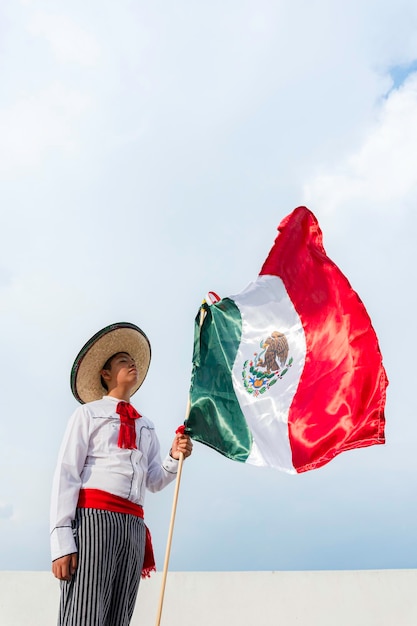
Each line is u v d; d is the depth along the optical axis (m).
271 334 3.45
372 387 3.18
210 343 3.37
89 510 2.79
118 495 2.87
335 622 4.11
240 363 3.36
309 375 3.33
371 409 3.14
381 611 4.16
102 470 2.90
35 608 4.00
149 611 4.07
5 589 4.04
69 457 2.88
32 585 4.07
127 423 3.07
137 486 2.95
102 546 2.72
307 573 4.27
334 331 3.36
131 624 4.03
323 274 3.52
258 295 3.54
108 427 3.03
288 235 3.69
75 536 2.75
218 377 3.29
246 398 3.28
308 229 3.68
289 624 4.09
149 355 3.71
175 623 4.05
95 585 2.66
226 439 3.16
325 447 3.13
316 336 3.40
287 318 3.47
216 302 3.48
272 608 4.14
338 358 3.30
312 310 3.46
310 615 4.12
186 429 3.11
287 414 3.25
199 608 4.11
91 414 3.04
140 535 2.90
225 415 3.21
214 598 4.14
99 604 2.65
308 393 3.28
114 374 3.38
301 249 3.63
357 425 3.13
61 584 2.76
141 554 2.90
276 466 3.12
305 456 3.14
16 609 3.98
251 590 4.18
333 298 3.43
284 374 3.36
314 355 3.37
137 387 3.71
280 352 3.41
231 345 3.40
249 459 3.13
